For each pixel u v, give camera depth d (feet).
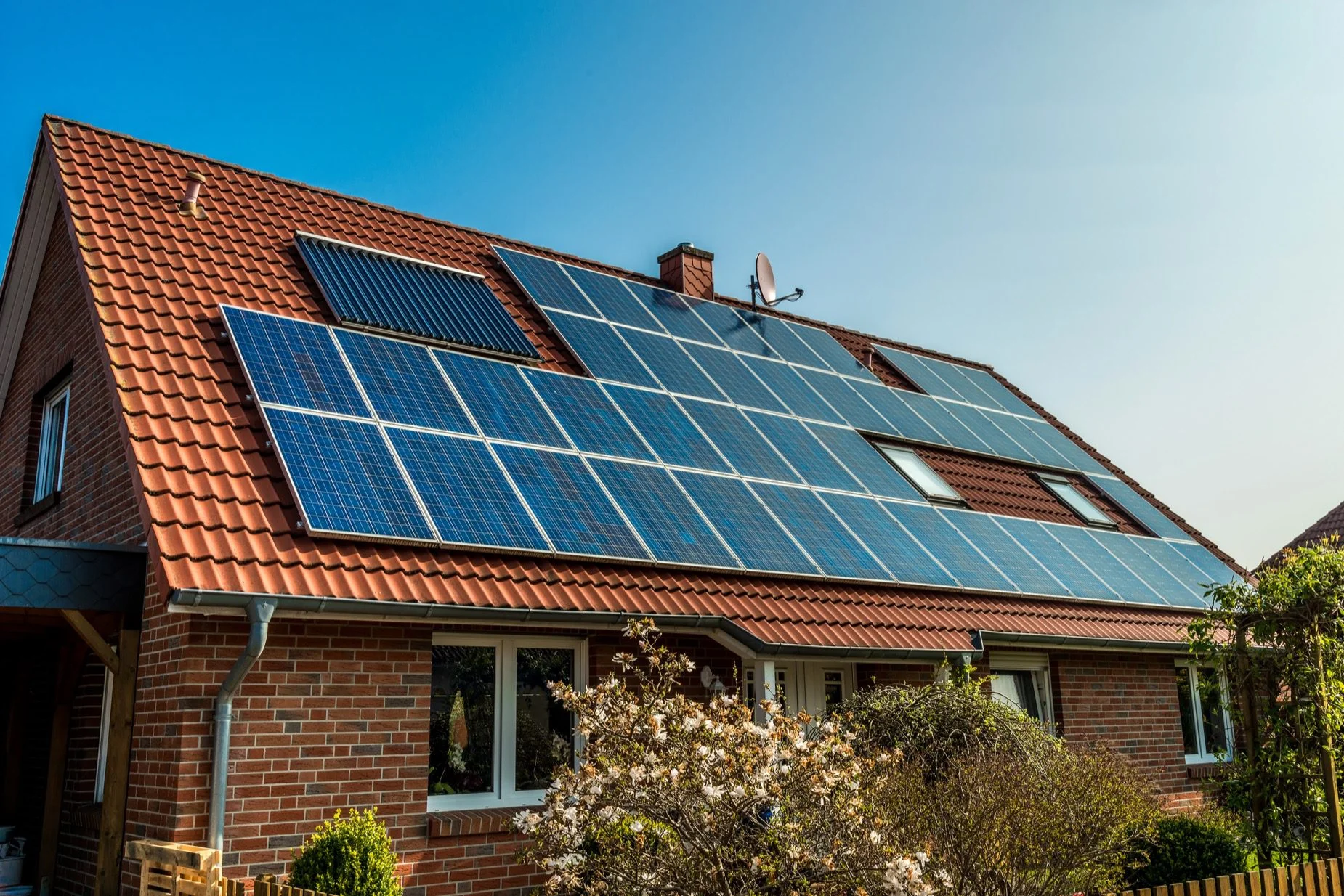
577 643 34.32
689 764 22.15
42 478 42.65
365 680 28.76
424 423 33.32
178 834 25.45
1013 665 45.24
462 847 29.48
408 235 47.19
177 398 30.58
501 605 29.04
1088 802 27.89
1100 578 48.47
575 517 32.83
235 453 29.68
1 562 27.78
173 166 42.65
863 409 52.21
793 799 22.24
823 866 21.09
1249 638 39.17
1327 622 32.48
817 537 38.83
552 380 39.45
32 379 44.16
